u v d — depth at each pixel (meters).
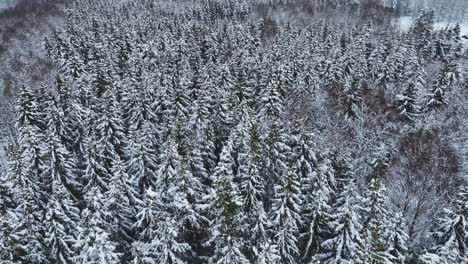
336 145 42.72
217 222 27.44
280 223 30.00
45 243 30.16
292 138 40.47
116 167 32.84
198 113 45.97
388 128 51.69
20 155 35.28
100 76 63.25
